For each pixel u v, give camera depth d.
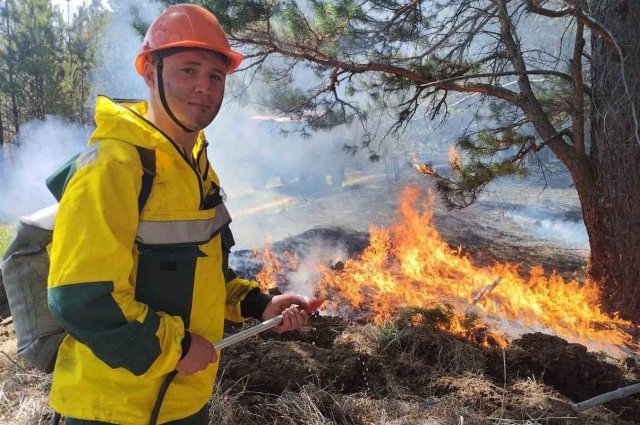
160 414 1.65
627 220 5.84
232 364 3.32
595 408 3.26
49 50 13.09
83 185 1.46
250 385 3.21
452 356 3.72
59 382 1.61
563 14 5.57
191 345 1.56
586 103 7.07
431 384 3.35
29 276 1.65
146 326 1.45
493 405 3.16
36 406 2.90
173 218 1.59
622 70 5.33
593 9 5.92
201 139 1.88
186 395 1.70
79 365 1.59
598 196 6.09
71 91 13.67
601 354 4.23
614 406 3.46
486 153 6.37
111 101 1.62
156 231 1.57
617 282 5.96
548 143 6.25
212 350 1.61
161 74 1.69
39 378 3.21
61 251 1.42
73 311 1.39
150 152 1.56
